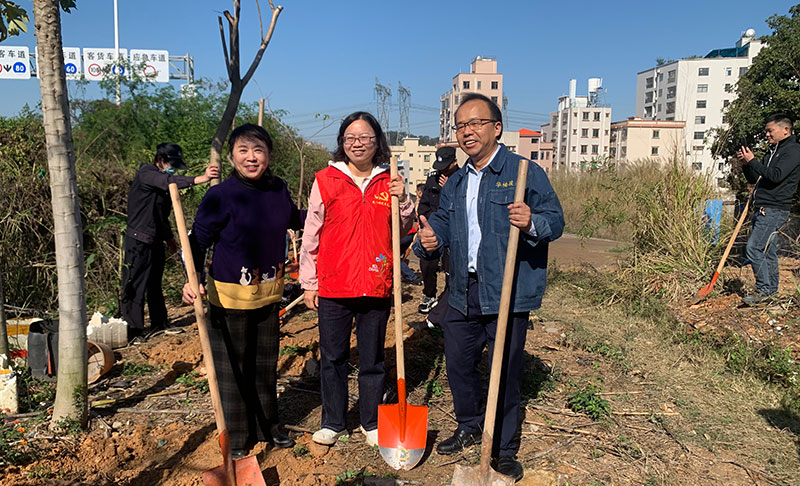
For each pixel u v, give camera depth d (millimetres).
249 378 3184
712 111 77188
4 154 6535
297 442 3381
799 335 4980
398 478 2990
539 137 78062
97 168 7207
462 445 3256
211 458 3152
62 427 3314
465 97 2924
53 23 3025
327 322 3172
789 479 3029
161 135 10023
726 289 6395
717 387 4168
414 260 9750
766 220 5695
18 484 2799
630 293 6453
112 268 6398
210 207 2955
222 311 3051
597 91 82812
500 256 2871
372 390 3285
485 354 4836
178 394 3994
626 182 13531
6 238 5816
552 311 6258
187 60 28812
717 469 3129
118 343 4977
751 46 75500
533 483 2961
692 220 6969
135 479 2918
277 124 11102
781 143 5613
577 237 13359
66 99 3152
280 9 5848
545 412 3803
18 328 4719
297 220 3352
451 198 3100
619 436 3459
